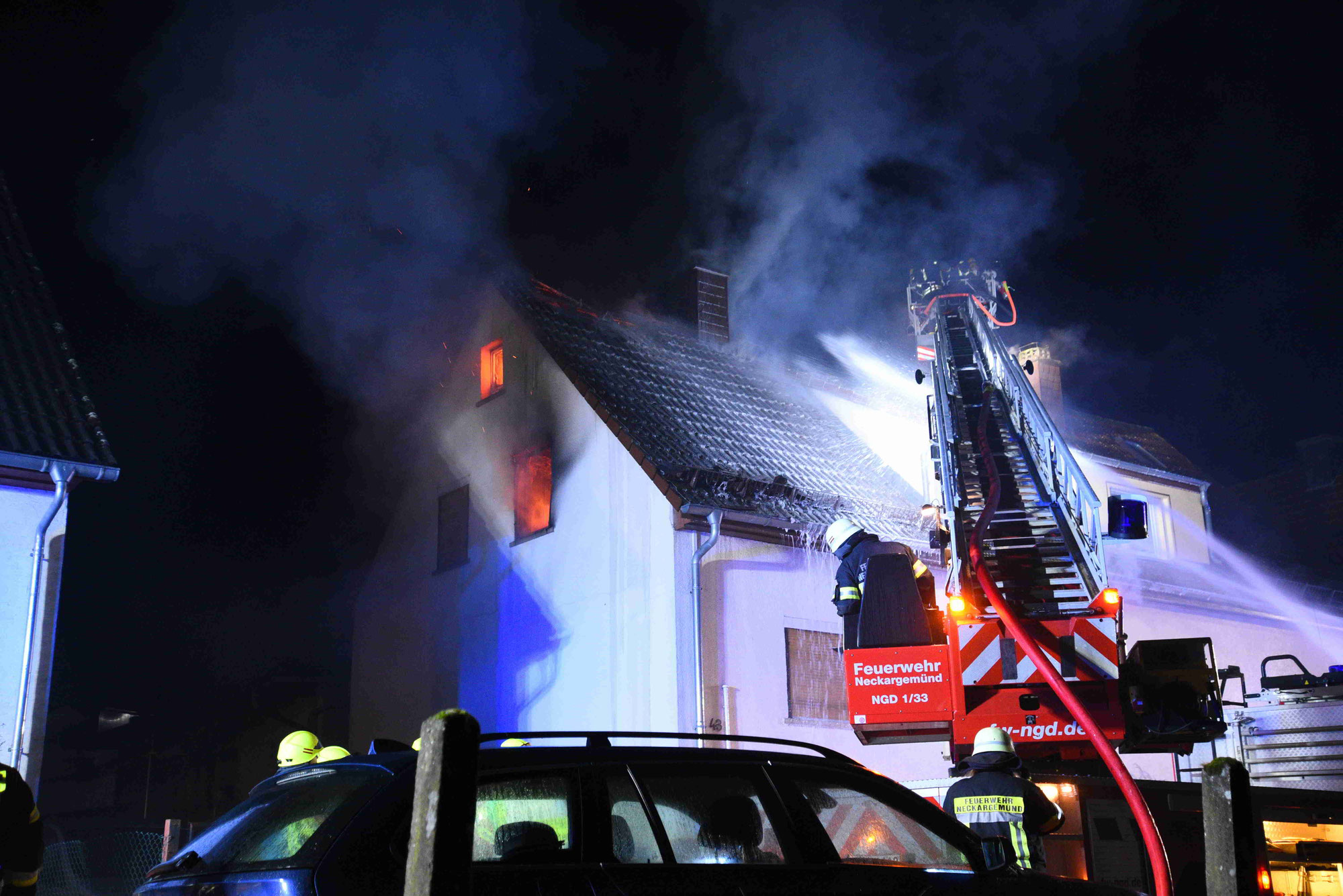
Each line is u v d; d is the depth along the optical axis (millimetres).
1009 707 7586
